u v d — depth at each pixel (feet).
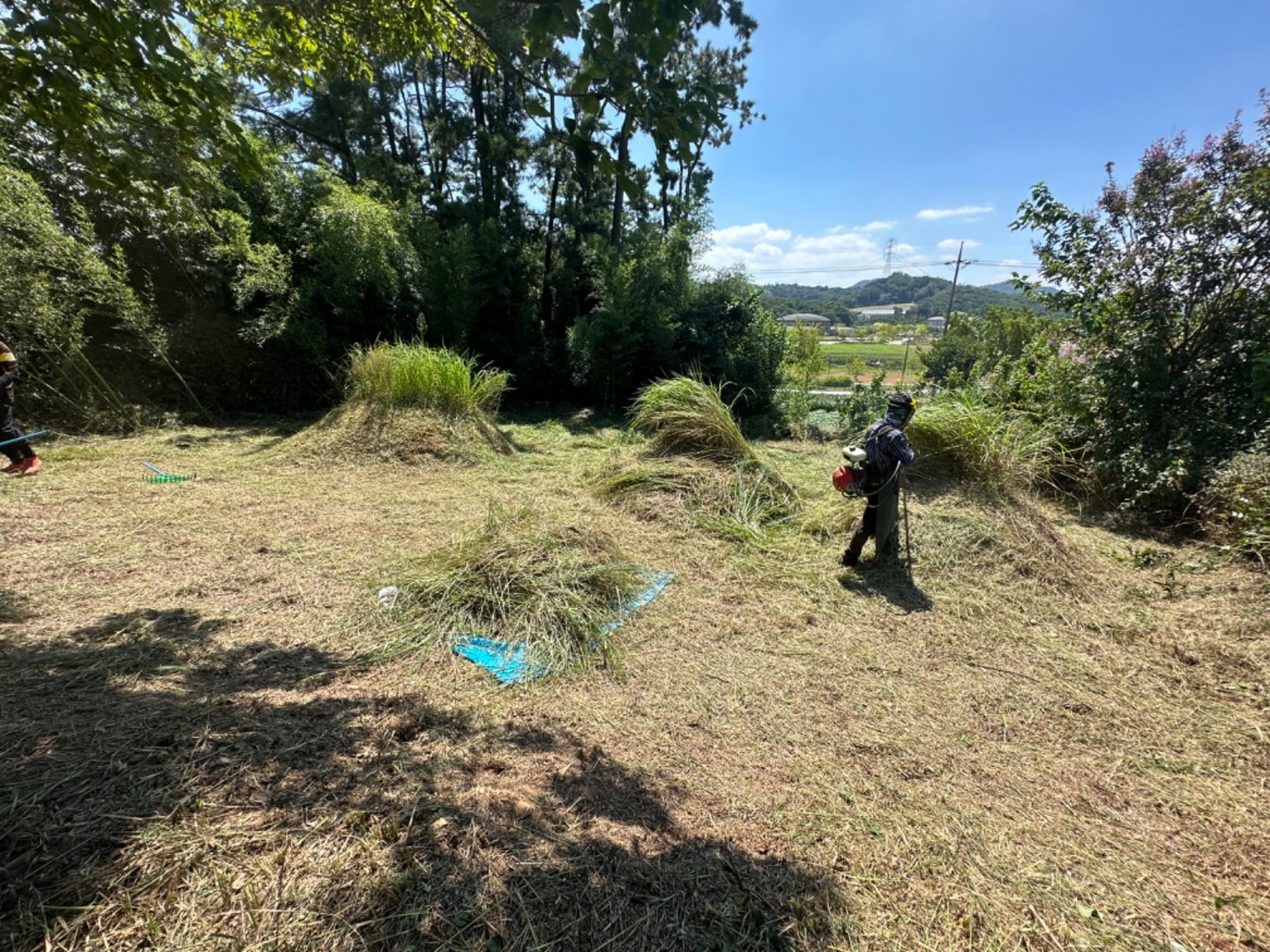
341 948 4.83
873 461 14.24
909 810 7.32
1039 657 11.35
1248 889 6.42
